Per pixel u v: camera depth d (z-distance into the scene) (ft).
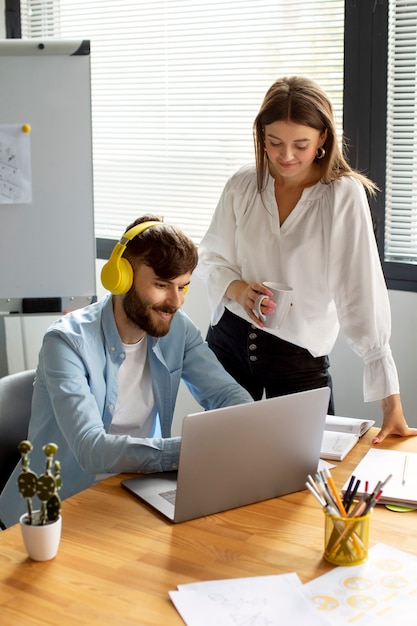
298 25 9.08
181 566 4.22
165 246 5.32
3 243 9.21
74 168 9.14
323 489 4.40
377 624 3.71
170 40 10.07
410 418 8.99
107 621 3.73
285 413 4.89
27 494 4.24
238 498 4.92
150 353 6.10
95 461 5.22
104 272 5.42
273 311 6.23
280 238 6.73
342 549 4.21
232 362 7.33
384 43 8.46
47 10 11.07
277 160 6.34
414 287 8.75
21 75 9.00
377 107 8.63
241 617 3.76
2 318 10.61
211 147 10.03
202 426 4.53
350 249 6.46
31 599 3.90
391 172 8.77
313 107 6.15
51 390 5.57
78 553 4.34
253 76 9.55
